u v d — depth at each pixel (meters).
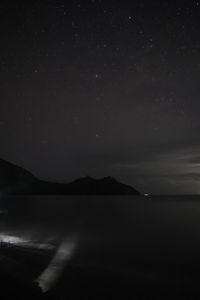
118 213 78.69
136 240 30.48
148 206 124.56
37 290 12.27
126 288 14.42
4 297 11.06
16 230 37.31
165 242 29.27
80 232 36.50
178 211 89.31
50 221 51.31
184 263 20.17
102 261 20.38
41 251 23.17
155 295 13.49
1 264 17.98
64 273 16.72
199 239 31.39
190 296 13.41
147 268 18.66
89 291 13.70
